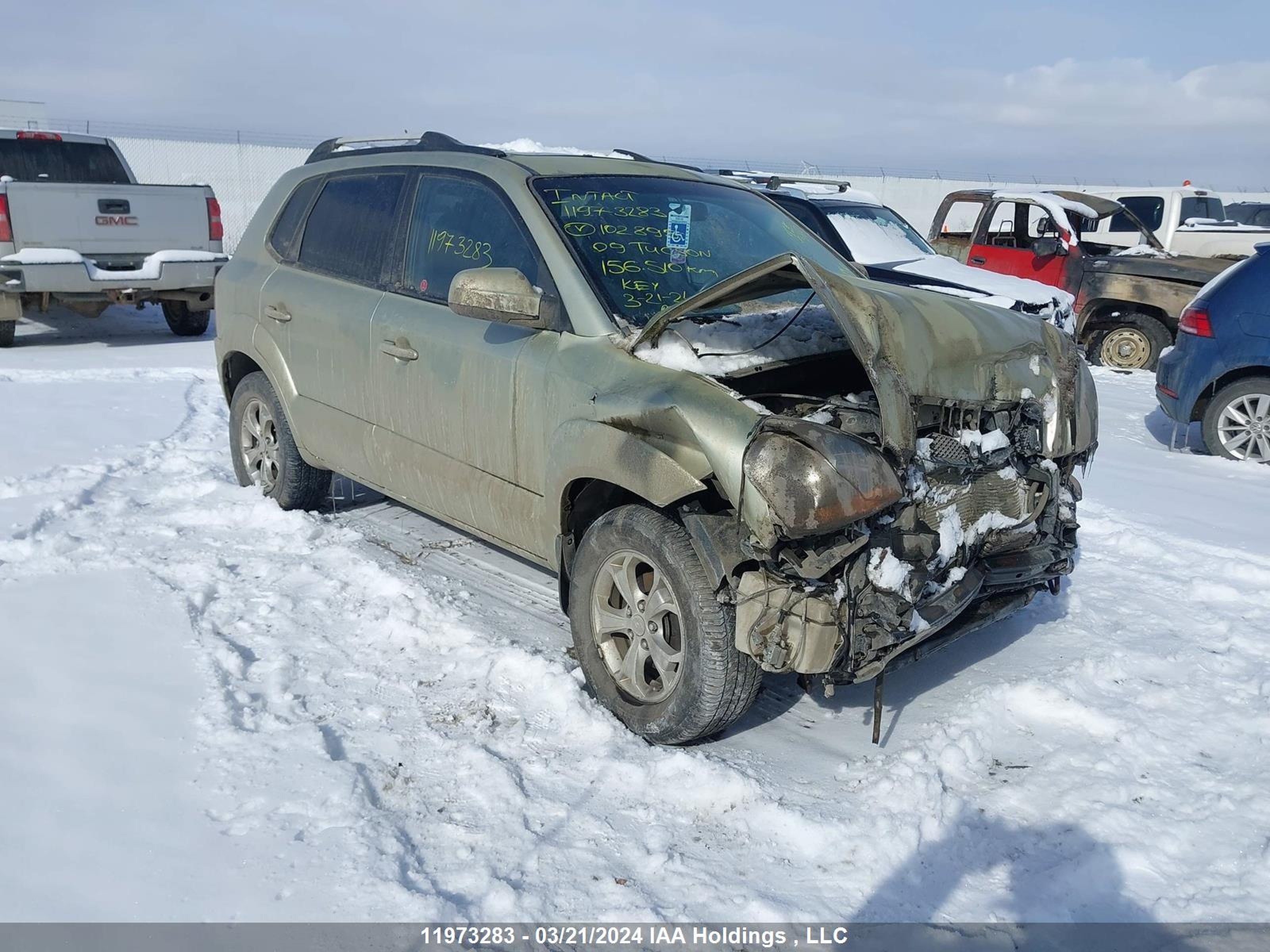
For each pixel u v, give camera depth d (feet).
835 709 12.01
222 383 19.45
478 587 15.11
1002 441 11.40
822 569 9.52
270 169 73.87
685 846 9.37
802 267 10.28
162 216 36.27
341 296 15.76
